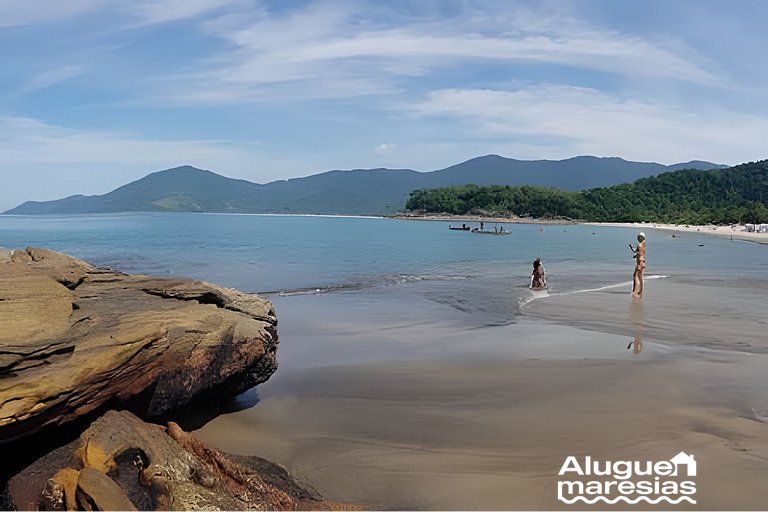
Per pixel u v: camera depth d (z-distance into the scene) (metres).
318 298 24.52
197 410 9.30
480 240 80.25
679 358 13.78
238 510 6.26
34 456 6.68
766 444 8.41
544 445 8.41
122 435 6.53
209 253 49.91
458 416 9.66
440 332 16.98
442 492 7.02
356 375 12.17
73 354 6.70
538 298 24.19
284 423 9.34
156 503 6.00
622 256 52.03
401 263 42.62
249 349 9.73
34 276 7.86
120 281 10.19
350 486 7.21
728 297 24.39
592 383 11.60
